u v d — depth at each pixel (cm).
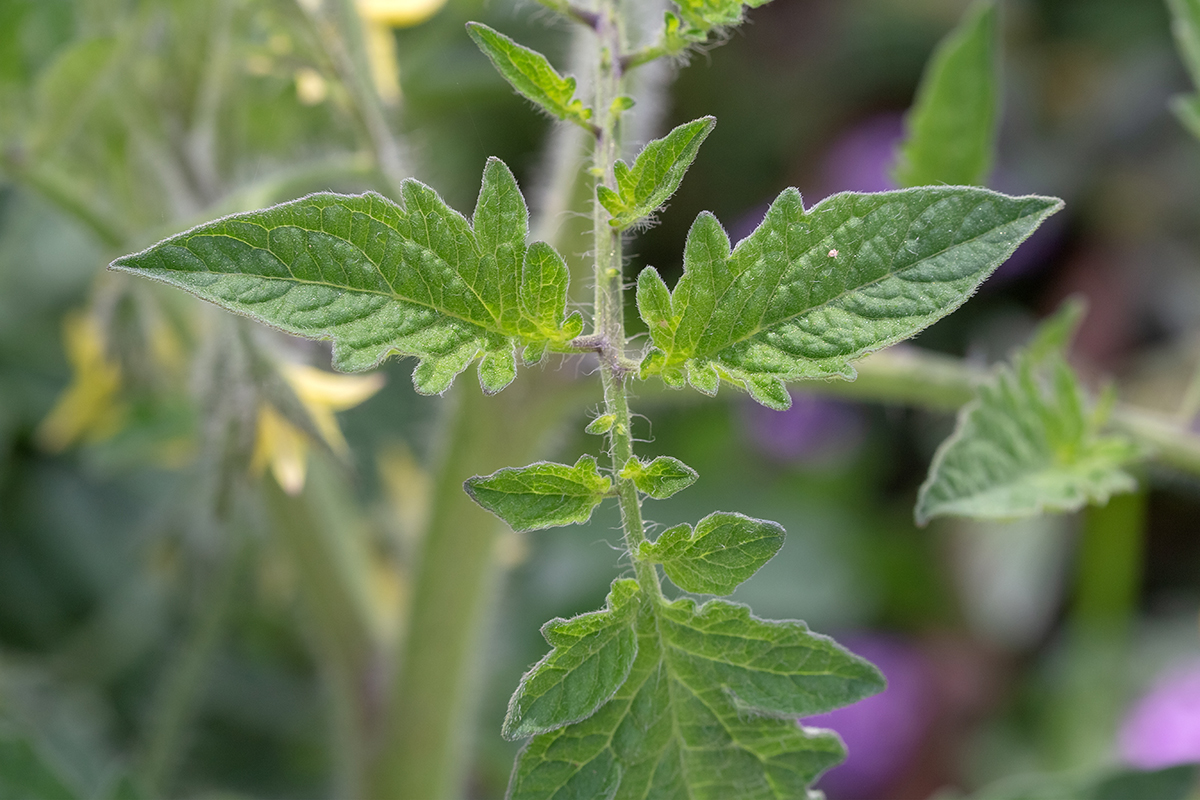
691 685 34
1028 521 92
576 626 33
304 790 82
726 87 115
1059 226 112
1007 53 119
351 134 59
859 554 98
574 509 34
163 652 83
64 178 52
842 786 96
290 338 46
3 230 73
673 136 34
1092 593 91
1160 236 110
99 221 53
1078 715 92
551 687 33
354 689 53
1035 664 97
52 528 86
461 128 96
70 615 84
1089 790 49
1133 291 108
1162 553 105
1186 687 91
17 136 52
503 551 52
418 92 69
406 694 50
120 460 69
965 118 47
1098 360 106
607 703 34
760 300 34
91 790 66
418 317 33
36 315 90
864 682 34
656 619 34
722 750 34
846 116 115
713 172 113
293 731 84
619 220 34
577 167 45
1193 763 48
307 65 46
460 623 50
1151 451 43
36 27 52
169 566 67
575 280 45
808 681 34
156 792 67
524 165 97
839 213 34
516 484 34
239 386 43
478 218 34
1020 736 95
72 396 66
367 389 45
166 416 64
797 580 94
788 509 98
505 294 34
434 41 64
